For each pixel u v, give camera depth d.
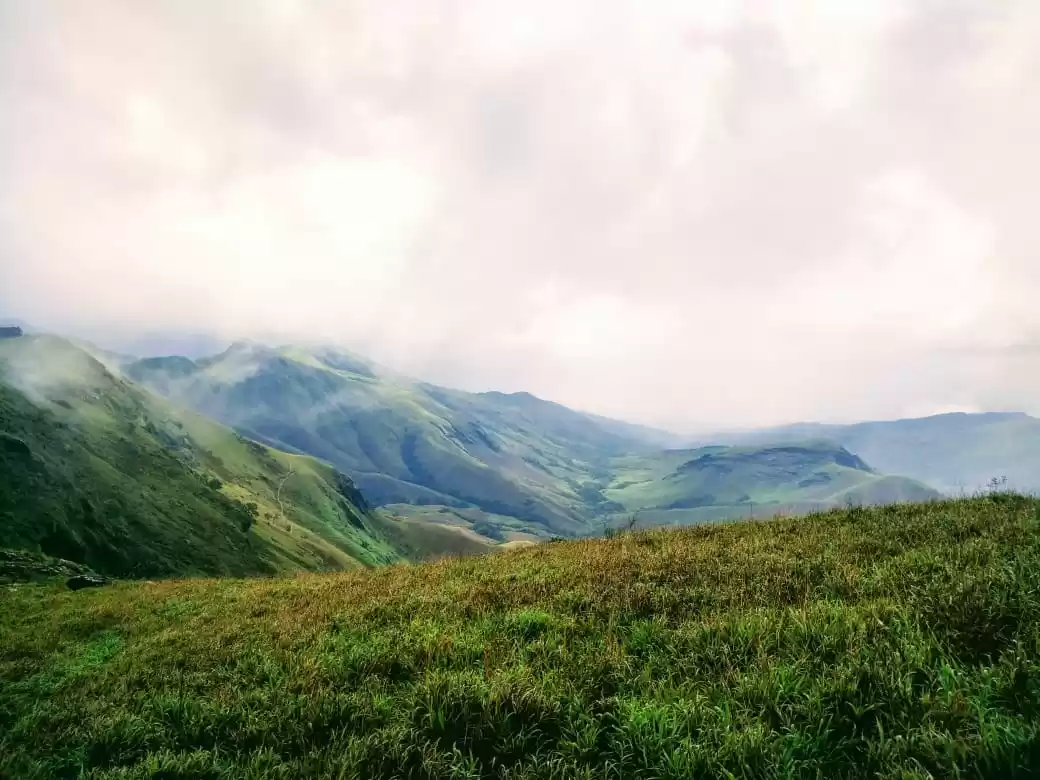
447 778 5.64
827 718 5.52
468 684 7.03
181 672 10.84
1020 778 4.30
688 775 5.05
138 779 6.41
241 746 7.12
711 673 6.76
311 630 12.22
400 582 17.19
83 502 105.50
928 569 9.12
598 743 5.94
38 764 7.15
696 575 10.90
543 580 12.74
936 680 5.80
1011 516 12.39
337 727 6.96
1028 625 6.38
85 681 11.69
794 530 14.63
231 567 130.75
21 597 27.91
